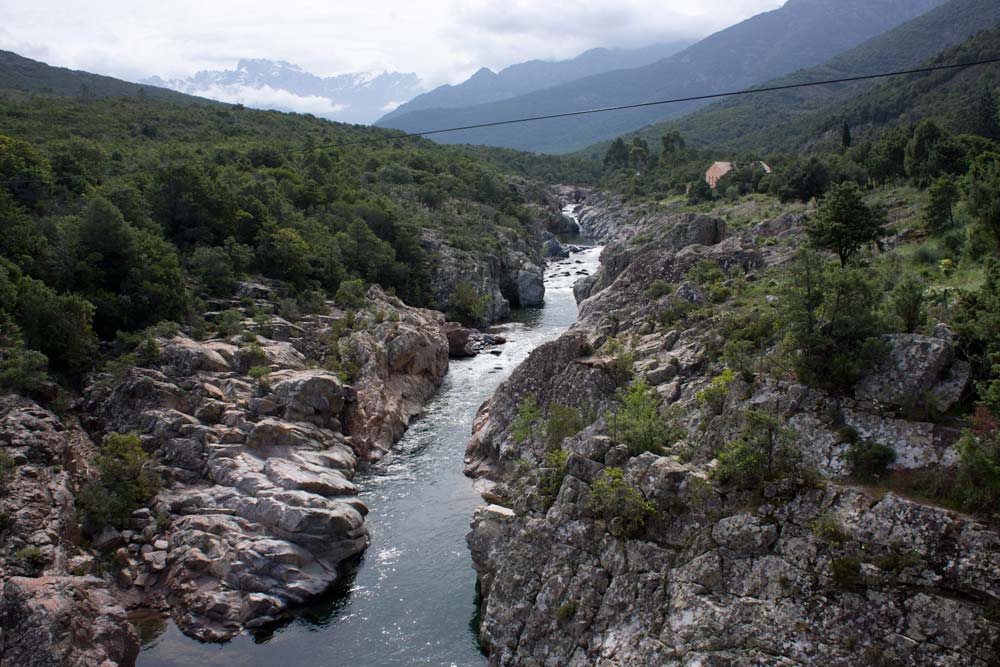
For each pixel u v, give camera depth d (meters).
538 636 35.06
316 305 85.94
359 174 155.25
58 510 44.59
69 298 61.66
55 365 60.78
